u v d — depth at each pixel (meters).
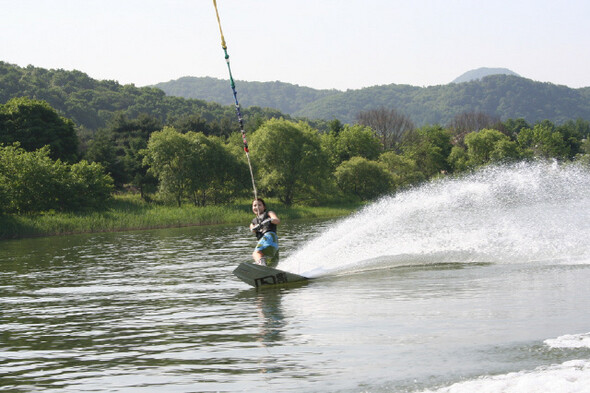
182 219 49.75
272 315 9.62
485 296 10.21
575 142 170.00
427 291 11.09
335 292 11.62
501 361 6.21
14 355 7.73
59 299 12.45
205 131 118.69
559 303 9.24
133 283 14.57
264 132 79.31
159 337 8.44
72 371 6.88
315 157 80.31
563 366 5.86
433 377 5.87
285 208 69.88
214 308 10.59
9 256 24.05
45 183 53.75
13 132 71.62
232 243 27.45
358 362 6.61
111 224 45.75
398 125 145.38
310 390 5.76
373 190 89.50
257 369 6.58
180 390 6.00
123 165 83.06
